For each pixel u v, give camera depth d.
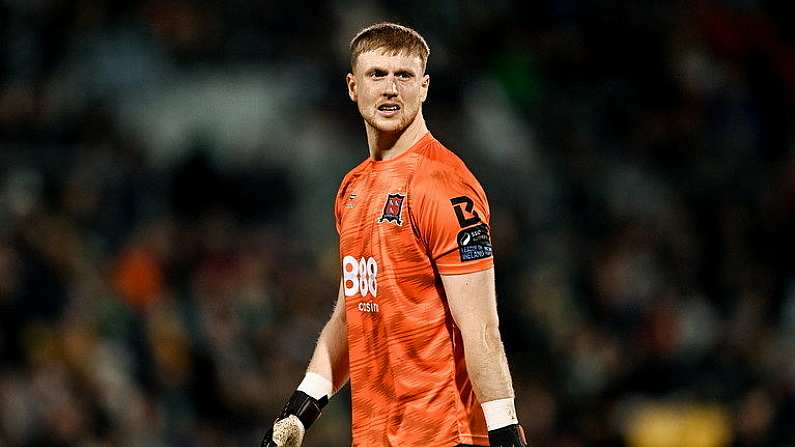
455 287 15.90
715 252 54.72
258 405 41.22
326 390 18.31
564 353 46.91
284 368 42.88
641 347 47.25
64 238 41.03
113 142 48.72
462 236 15.89
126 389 38.41
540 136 59.41
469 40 61.09
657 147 60.91
